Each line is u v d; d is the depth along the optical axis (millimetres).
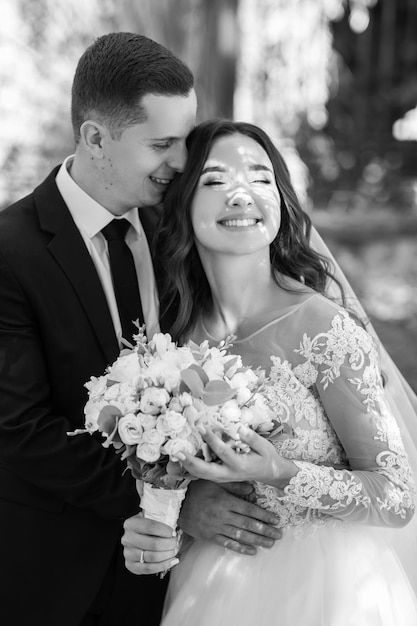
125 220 2516
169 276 2426
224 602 2168
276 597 2137
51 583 2430
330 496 2031
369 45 9734
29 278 2328
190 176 2291
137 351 2072
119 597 2547
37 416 2316
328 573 2146
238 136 2293
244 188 2236
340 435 2172
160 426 1897
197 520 2215
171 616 2221
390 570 2193
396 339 5887
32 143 6500
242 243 2225
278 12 8836
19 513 2422
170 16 6883
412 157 9719
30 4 6320
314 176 9453
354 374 2133
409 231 8617
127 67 2312
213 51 7254
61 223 2402
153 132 2320
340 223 8633
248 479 1975
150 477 2023
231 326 2338
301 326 2203
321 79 9211
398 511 2115
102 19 6516
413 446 2475
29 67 6398
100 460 2312
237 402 1944
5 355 2324
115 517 2316
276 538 2184
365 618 2090
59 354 2359
